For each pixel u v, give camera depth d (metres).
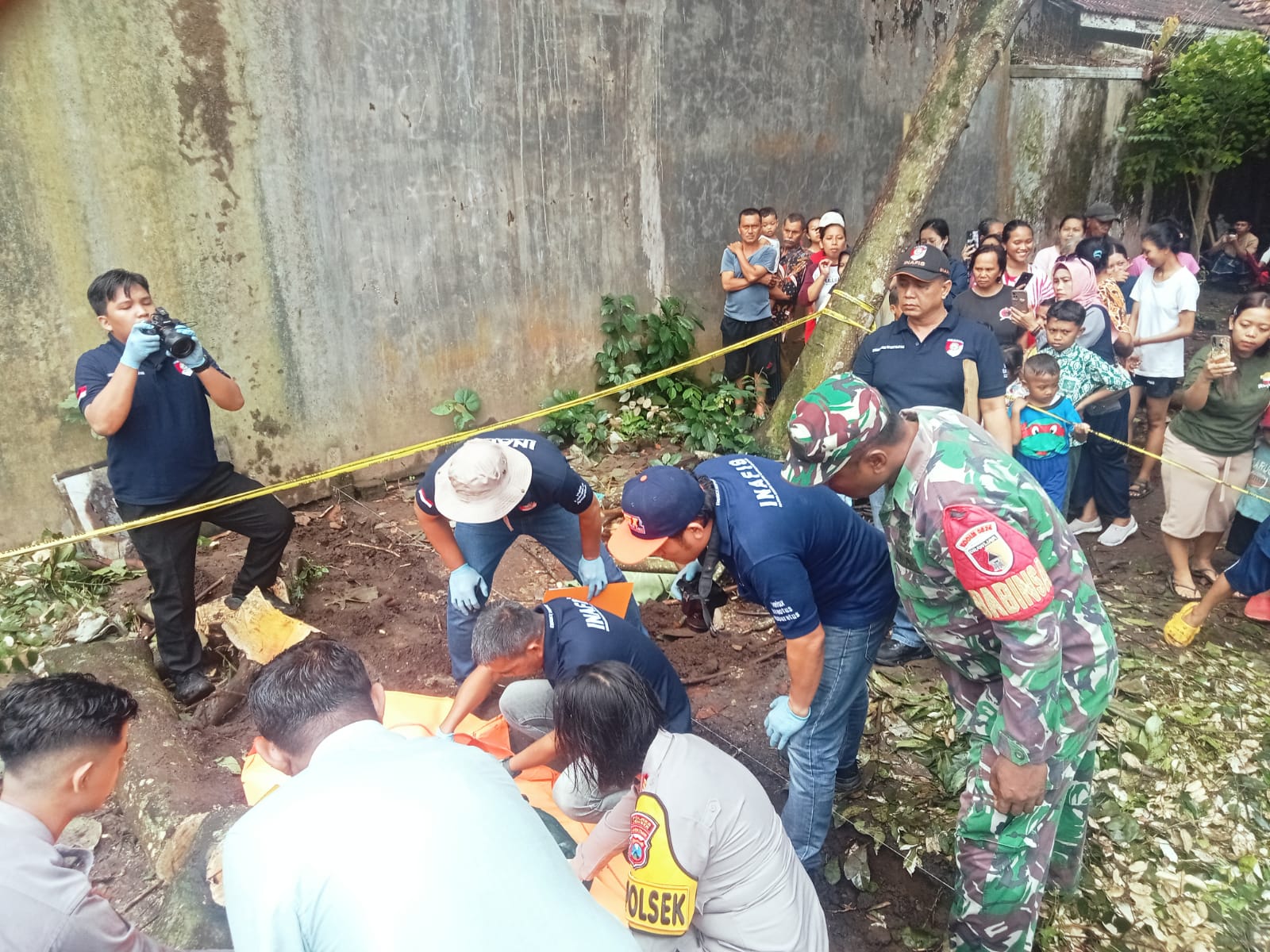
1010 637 1.96
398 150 5.36
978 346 3.96
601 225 6.47
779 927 2.01
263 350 5.10
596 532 3.40
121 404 3.15
